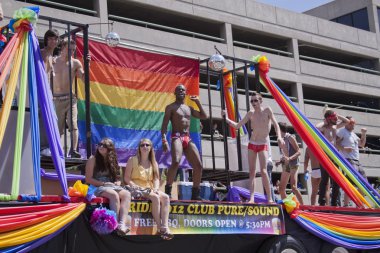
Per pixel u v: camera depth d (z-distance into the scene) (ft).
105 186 23.32
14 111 22.39
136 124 33.09
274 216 28.94
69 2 90.27
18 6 74.95
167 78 34.76
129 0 90.48
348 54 126.93
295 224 29.94
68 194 22.09
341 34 123.85
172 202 25.02
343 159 33.63
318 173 36.96
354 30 126.82
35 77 22.94
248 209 27.86
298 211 29.66
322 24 120.78
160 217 24.18
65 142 27.55
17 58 22.63
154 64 34.37
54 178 25.88
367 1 131.44
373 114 121.80
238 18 106.01
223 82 34.68
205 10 101.24
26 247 20.16
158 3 94.68
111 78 32.50
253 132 30.83
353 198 32.81
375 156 116.06
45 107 22.68
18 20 23.21
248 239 28.73
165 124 29.50
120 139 32.27
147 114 33.63
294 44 114.42
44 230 20.57
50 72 26.84
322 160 32.71
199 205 25.89
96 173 24.04
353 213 32.48
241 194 33.83
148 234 23.73
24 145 22.11
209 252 27.17
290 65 111.65
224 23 103.86
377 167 115.96
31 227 20.27
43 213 20.70
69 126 28.25
